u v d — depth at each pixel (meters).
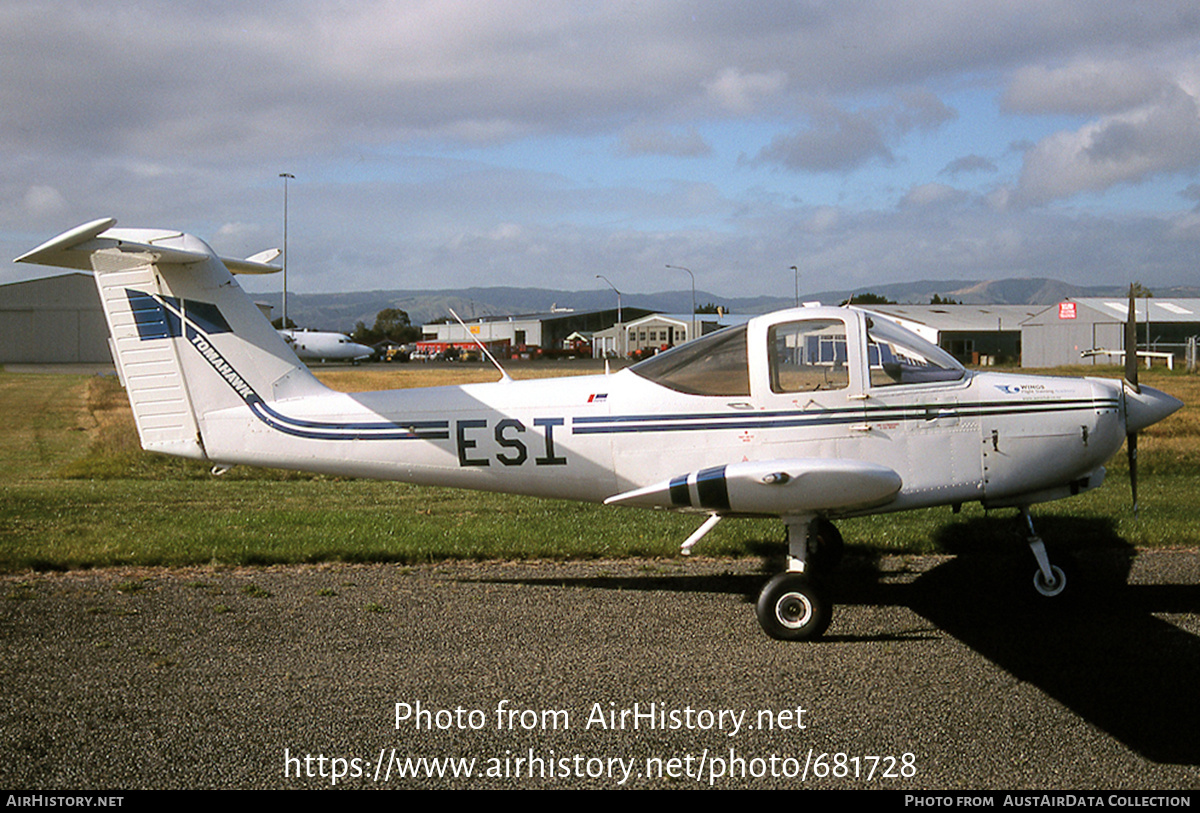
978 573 6.26
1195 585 5.85
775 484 4.89
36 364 61.12
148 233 5.92
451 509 8.67
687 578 6.18
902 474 5.41
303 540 6.98
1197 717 3.80
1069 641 4.80
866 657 4.58
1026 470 5.45
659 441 5.64
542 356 79.56
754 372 5.51
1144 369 38.97
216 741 3.60
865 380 5.41
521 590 5.86
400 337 124.62
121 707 3.92
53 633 4.91
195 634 4.91
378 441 5.94
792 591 4.86
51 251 5.08
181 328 5.96
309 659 4.53
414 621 5.18
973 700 4.00
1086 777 3.29
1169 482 10.23
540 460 5.80
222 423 6.01
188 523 7.77
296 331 71.81
